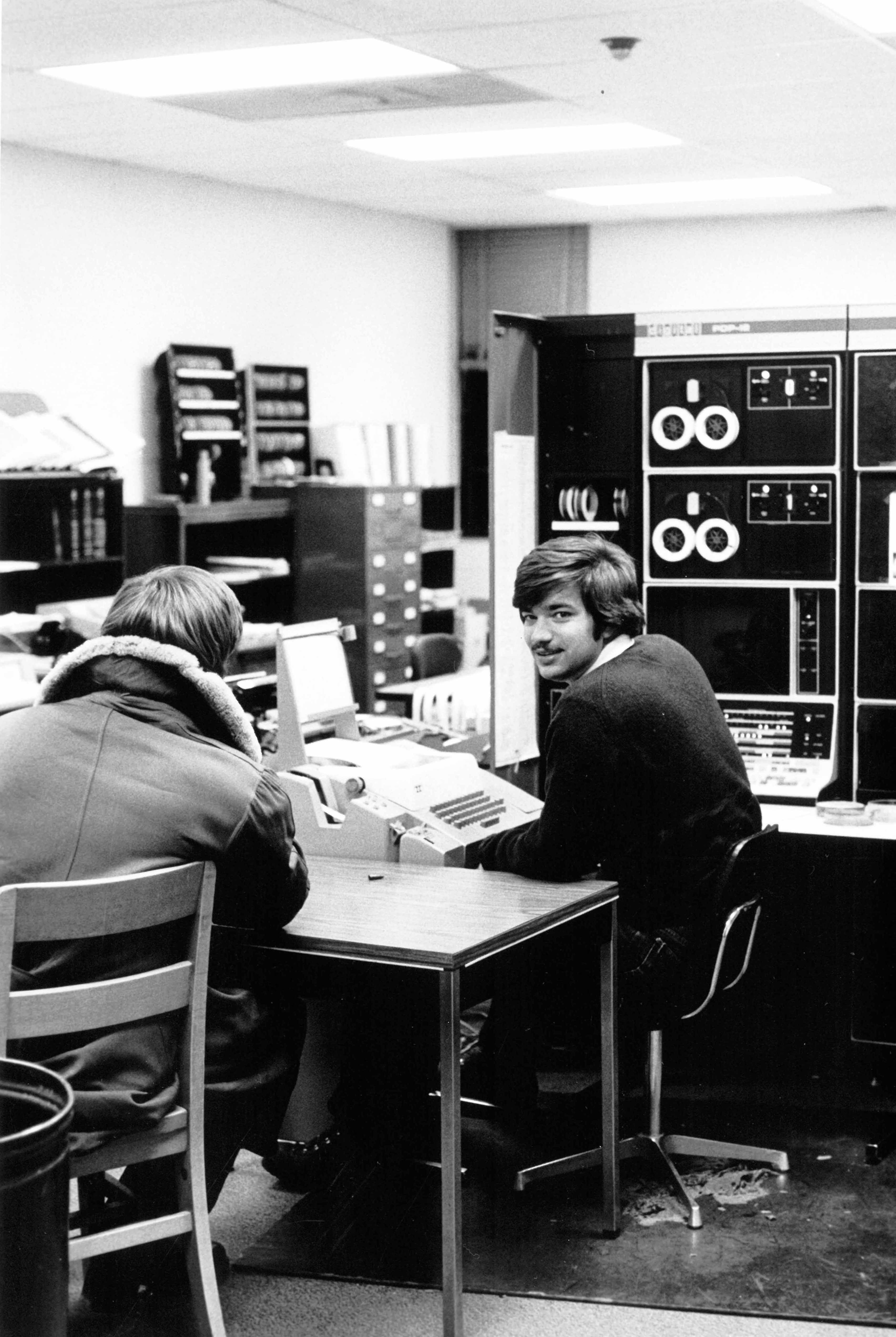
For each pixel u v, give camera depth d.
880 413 4.18
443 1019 2.65
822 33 4.93
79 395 7.25
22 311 6.92
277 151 7.09
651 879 3.27
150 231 7.61
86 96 5.80
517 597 3.43
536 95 5.87
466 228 10.23
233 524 8.20
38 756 2.66
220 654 2.84
